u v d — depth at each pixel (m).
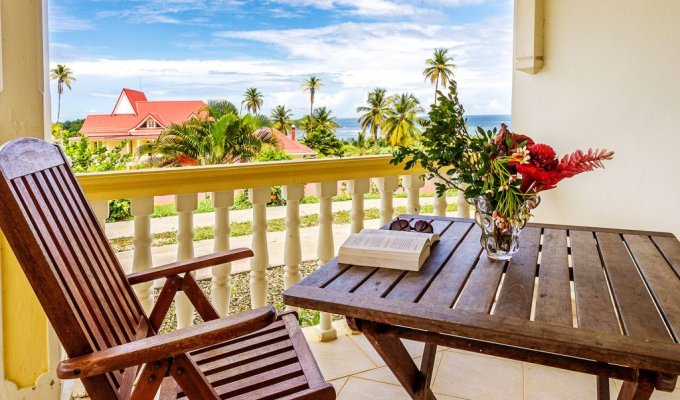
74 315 0.92
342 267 1.38
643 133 2.24
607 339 0.95
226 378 1.23
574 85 2.47
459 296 1.18
